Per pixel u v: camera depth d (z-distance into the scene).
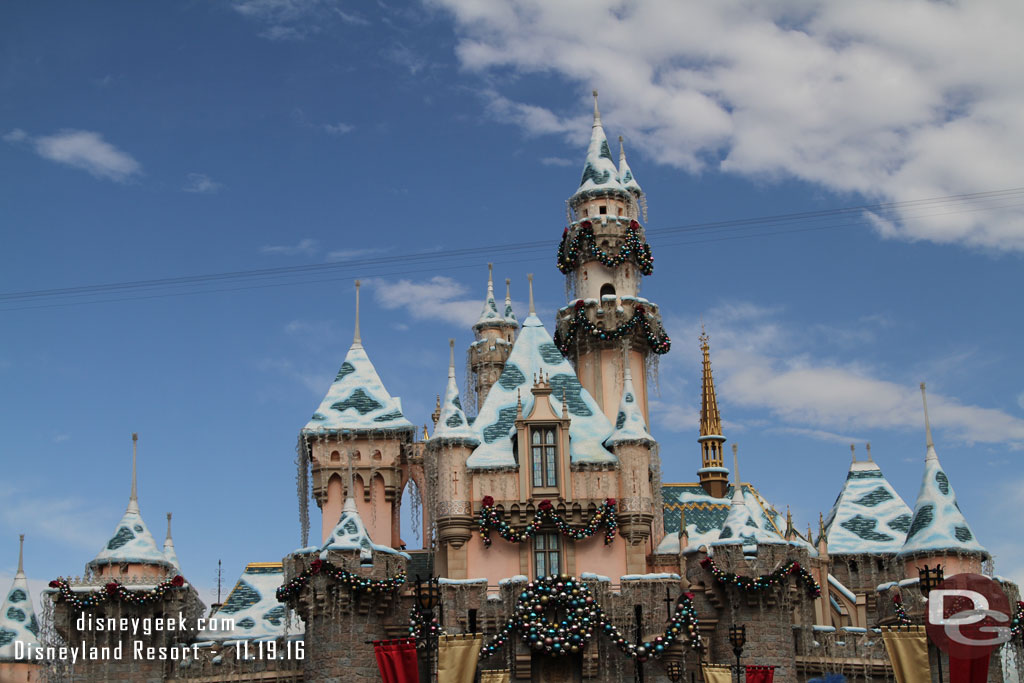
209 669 69.69
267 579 77.50
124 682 68.00
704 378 93.44
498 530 72.00
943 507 74.69
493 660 68.19
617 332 83.12
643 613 69.12
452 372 76.75
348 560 68.69
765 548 69.81
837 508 87.06
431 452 75.12
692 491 80.00
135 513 72.31
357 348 84.56
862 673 70.81
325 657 68.00
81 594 68.12
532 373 78.31
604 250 85.50
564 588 67.56
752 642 69.06
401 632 68.94
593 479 73.50
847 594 79.50
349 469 73.19
